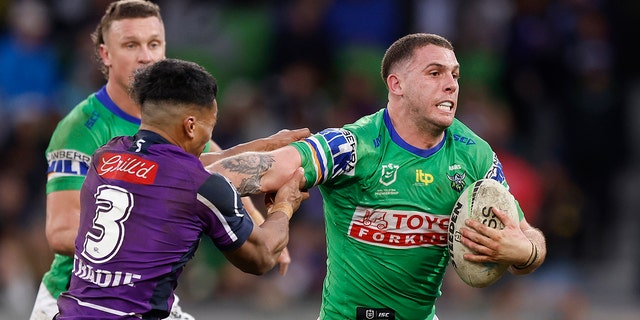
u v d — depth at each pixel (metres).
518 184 46.81
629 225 54.22
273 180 21.84
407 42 22.53
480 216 21.92
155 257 19.92
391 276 23.11
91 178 20.62
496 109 50.66
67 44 51.91
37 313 25.81
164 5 53.97
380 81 52.47
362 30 53.25
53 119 47.88
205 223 20.31
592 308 46.75
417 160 22.58
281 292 46.16
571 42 52.41
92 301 19.89
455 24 53.34
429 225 22.78
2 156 47.44
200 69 20.78
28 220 46.12
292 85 49.59
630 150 56.66
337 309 23.75
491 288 45.88
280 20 52.81
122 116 25.52
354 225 22.98
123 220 19.97
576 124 50.91
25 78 50.47
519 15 52.66
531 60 52.06
